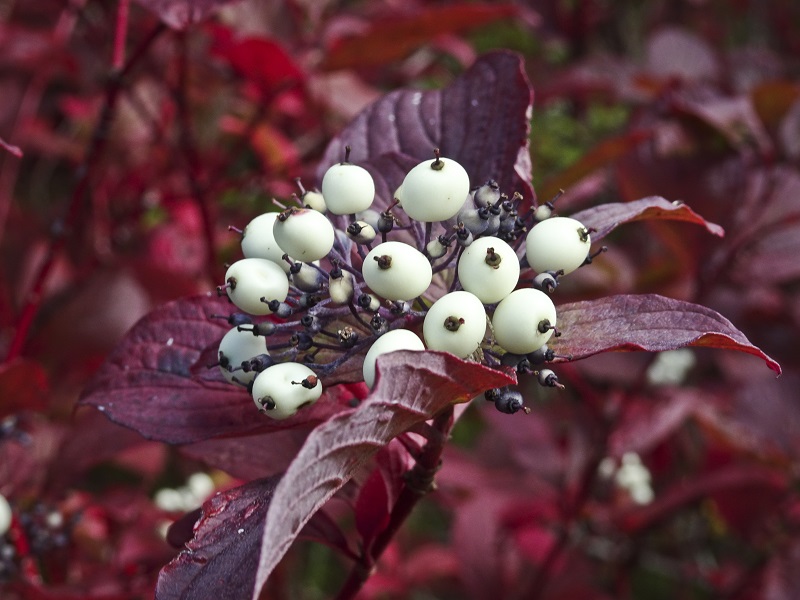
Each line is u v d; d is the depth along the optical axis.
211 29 0.30
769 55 0.44
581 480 0.36
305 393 0.17
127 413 0.19
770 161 0.34
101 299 0.30
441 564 0.37
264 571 0.14
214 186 0.35
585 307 0.18
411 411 0.16
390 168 0.20
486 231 0.17
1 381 0.23
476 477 0.35
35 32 0.39
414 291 0.16
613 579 0.47
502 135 0.20
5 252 0.38
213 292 0.20
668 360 0.39
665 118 0.36
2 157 0.39
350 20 0.35
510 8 0.30
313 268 0.17
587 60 0.43
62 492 0.26
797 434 0.34
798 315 0.38
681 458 0.46
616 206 0.19
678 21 0.65
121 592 0.24
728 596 0.39
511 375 0.16
